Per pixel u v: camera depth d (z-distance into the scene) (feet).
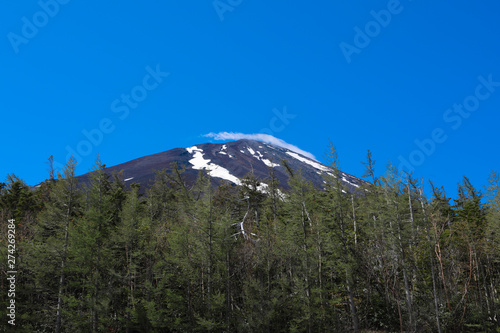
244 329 103.40
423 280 118.42
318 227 116.67
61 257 112.78
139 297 116.88
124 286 118.21
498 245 122.72
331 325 110.52
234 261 114.93
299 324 106.22
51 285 119.24
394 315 118.21
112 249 125.70
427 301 113.50
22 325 111.34
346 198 127.75
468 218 149.89
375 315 120.06
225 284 111.04
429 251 112.47
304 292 108.78
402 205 119.65
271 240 119.03
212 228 114.73
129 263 119.65
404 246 120.57
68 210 122.62
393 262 118.62
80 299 113.19
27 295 123.85
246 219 145.89
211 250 111.55
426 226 114.32
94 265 115.03
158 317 103.60
